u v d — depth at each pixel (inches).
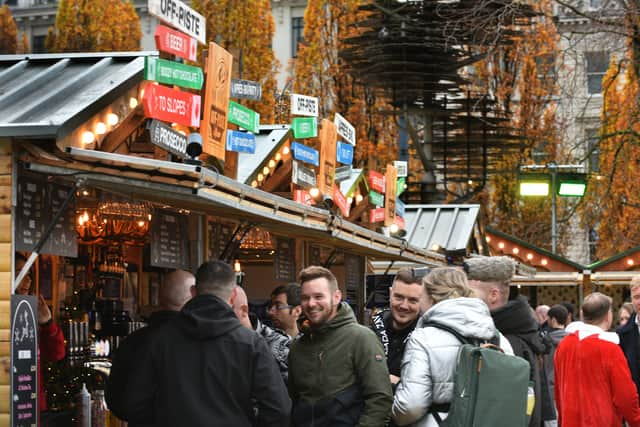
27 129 244.2
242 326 224.7
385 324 291.9
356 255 615.8
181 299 241.9
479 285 276.8
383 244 526.0
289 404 222.5
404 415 240.2
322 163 444.5
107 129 279.3
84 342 395.5
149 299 499.2
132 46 1771.7
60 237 277.1
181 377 218.7
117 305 462.3
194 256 381.7
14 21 1972.2
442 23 1048.2
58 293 422.6
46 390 338.3
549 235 1598.2
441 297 251.1
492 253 1126.4
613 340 325.1
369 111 1579.7
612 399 323.0
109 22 1758.1
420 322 249.1
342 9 1608.0
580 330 329.1
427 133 1312.7
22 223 260.5
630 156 1035.3
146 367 222.4
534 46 1503.4
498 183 1617.9
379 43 1171.9
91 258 450.0
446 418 236.5
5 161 252.2
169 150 288.2
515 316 275.4
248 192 308.2
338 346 253.8
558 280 1085.1
